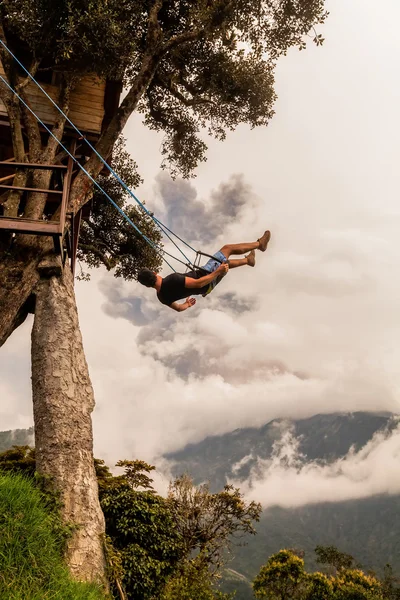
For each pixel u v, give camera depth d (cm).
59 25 1374
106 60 1415
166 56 1789
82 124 1574
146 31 1623
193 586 1175
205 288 923
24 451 1328
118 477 1380
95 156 1409
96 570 902
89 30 1356
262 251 995
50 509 930
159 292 901
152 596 1082
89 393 1120
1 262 1196
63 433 1042
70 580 710
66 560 877
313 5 1633
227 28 1580
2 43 1301
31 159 1376
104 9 1360
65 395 1084
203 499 1823
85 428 1070
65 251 1301
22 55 1630
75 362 1133
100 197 2131
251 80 1836
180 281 887
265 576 3152
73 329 1173
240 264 962
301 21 1667
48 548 715
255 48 1767
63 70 1455
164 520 1202
